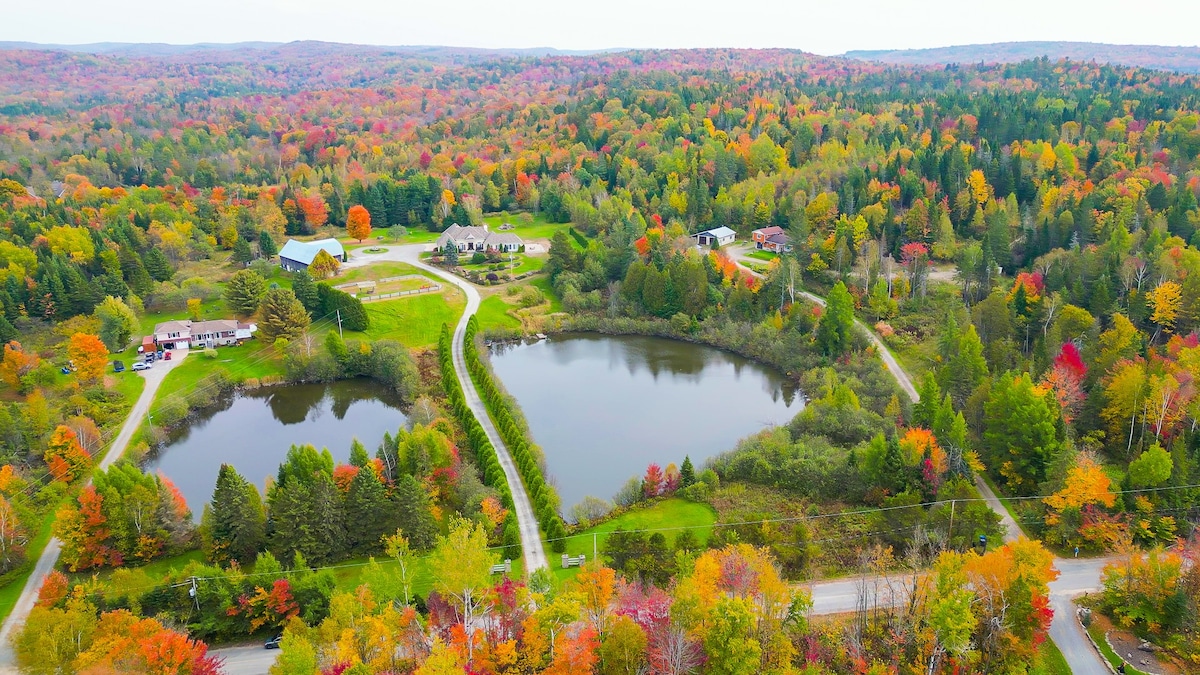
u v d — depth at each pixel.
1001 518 90.06
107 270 172.75
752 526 90.25
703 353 167.50
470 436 117.69
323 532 89.44
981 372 121.69
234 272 195.75
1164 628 75.31
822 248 185.25
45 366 135.50
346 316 165.25
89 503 91.56
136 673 64.31
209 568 81.62
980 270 164.00
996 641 70.75
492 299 184.75
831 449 111.06
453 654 61.31
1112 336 121.94
